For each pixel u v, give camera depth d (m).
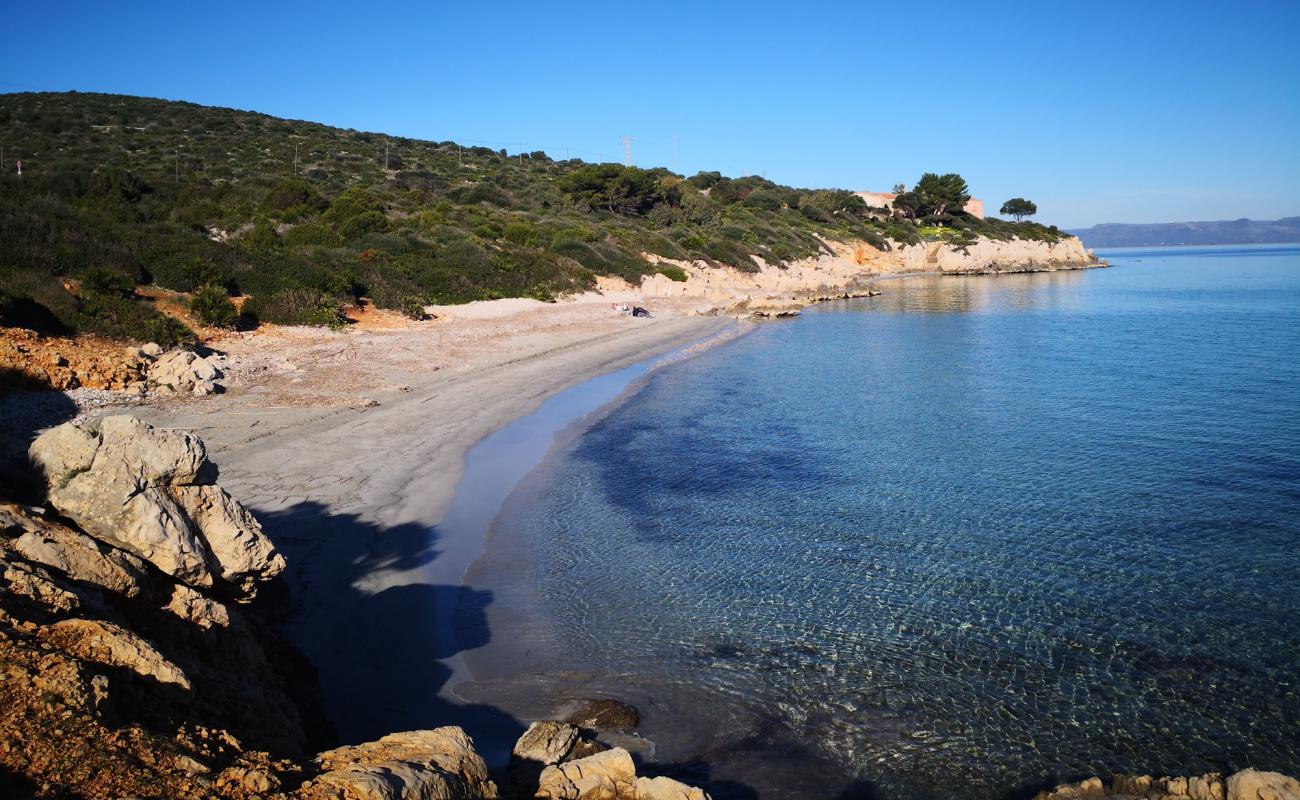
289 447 18.50
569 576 13.32
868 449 21.00
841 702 9.74
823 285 76.50
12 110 78.69
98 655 5.86
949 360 35.00
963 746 8.91
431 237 50.34
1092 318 49.84
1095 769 8.51
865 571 13.52
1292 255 169.50
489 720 9.30
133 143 73.38
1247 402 24.72
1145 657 10.71
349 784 5.27
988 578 13.17
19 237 27.11
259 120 97.94
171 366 22.06
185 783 4.93
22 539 6.87
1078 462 19.39
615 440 21.84
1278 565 13.43
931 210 125.88
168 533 8.16
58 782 4.62
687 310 53.44
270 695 8.07
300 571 12.68
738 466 19.50
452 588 12.77
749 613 12.05
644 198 88.38
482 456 19.64
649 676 10.33
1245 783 7.16
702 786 8.19
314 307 32.19
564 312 44.88
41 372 19.33
